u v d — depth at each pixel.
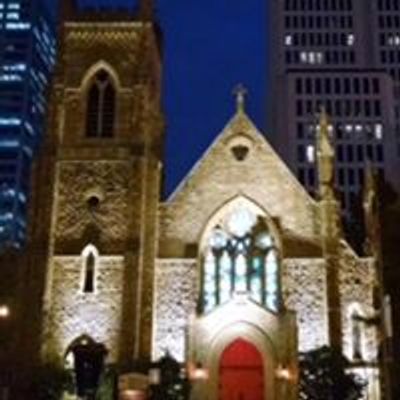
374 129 147.88
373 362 55.44
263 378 54.97
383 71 151.62
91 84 63.38
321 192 59.50
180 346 56.34
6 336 57.69
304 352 54.59
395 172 138.75
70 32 64.56
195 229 59.12
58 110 61.88
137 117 61.62
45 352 55.56
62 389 52.81
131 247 57.41
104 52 64.06
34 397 53.47
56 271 57.81
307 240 58.50
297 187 60.00
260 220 59.03
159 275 57.97
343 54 158.38
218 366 54.84
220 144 61.28
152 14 64.88
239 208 59.66
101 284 57.34
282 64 157.25
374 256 57.88
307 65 157.25
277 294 57.31
